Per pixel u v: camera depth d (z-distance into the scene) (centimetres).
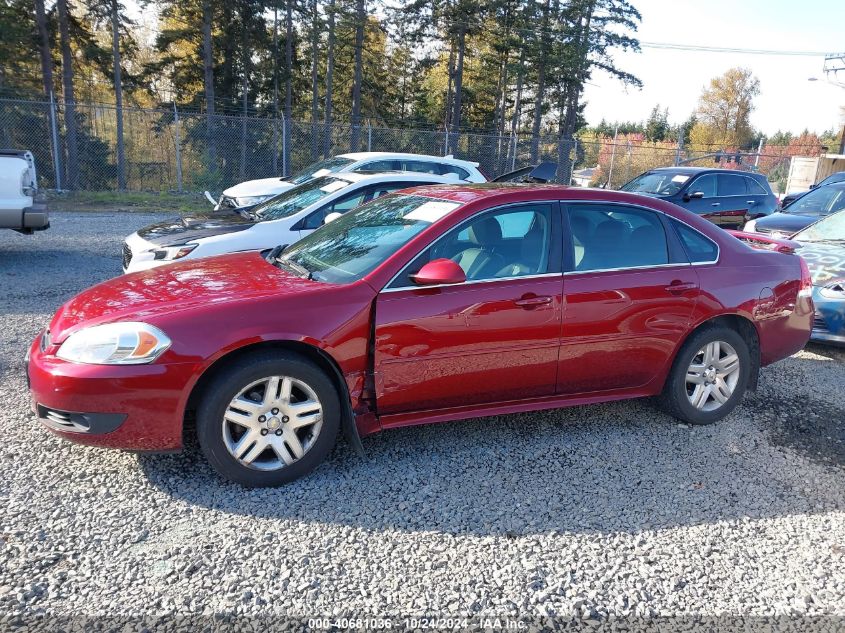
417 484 342
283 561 272
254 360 317
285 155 2069
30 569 259
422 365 349
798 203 1015
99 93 3569
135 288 358
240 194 1034
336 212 668
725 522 316
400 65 4847
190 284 358
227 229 635
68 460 350
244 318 317
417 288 346
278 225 638
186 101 3656
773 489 350
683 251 418
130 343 304
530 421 433
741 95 7356
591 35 3562
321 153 2334
